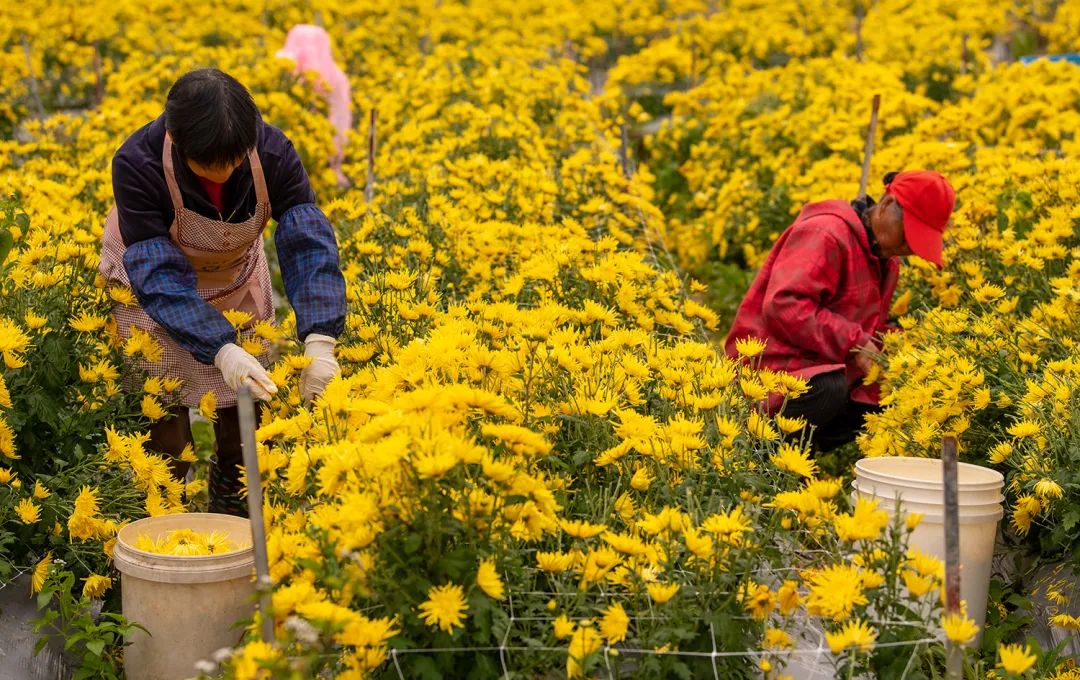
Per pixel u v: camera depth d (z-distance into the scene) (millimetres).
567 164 6281
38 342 3330
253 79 8758
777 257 4438
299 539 2373
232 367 3139
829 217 4363
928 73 11695
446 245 4969
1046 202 5172
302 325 3369
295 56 9008
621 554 2467
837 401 4258
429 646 2297
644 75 13047
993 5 16031
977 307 4570
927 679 2406
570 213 6047
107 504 3160
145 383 3504
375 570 2248
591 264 4258
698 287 4445
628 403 3066
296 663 2084
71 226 4715
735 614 2459
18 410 3311
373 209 5414
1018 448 3361
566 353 2963
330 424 2779
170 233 3430
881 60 12711
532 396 2949
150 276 3297
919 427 3627
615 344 3242
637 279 4105
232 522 2998
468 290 4727
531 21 15938
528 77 8500
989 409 3713
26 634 3006
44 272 3633
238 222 3469
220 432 3771
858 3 16438
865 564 2420
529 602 2400
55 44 12969
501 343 3320
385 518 2250
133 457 3127
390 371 2828
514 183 5887
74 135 8016
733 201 7547
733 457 2834
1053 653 2881
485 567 2203
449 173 6219
